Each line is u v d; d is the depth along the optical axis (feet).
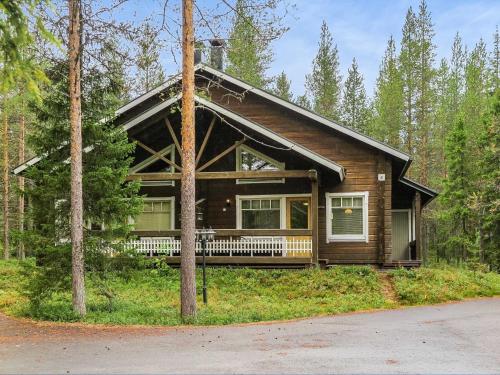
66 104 43.57
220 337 32.27
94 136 44.55
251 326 36.99
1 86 25.90
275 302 47.55
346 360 25.21
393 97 132.16
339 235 66.18
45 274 42.73
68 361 25.82
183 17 40.16
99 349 28.78
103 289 43.34
